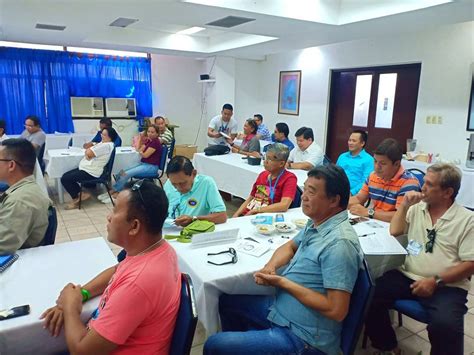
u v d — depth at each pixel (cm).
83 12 400
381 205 230
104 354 98
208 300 146
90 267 151
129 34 615
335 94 668
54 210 183
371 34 487
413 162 447
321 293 135
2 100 664
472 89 455
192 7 366
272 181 256
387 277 186
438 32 483
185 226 195
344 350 134
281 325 140
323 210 140
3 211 159
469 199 368
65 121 720
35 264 153
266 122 823
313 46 612
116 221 108
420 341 207
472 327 218
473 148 396
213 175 452
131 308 99
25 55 669
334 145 685
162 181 550
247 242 183
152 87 808
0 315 115
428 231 176
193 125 873
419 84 518
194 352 188
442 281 163
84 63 721
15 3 366
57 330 114
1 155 164
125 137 779
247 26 446
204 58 802
